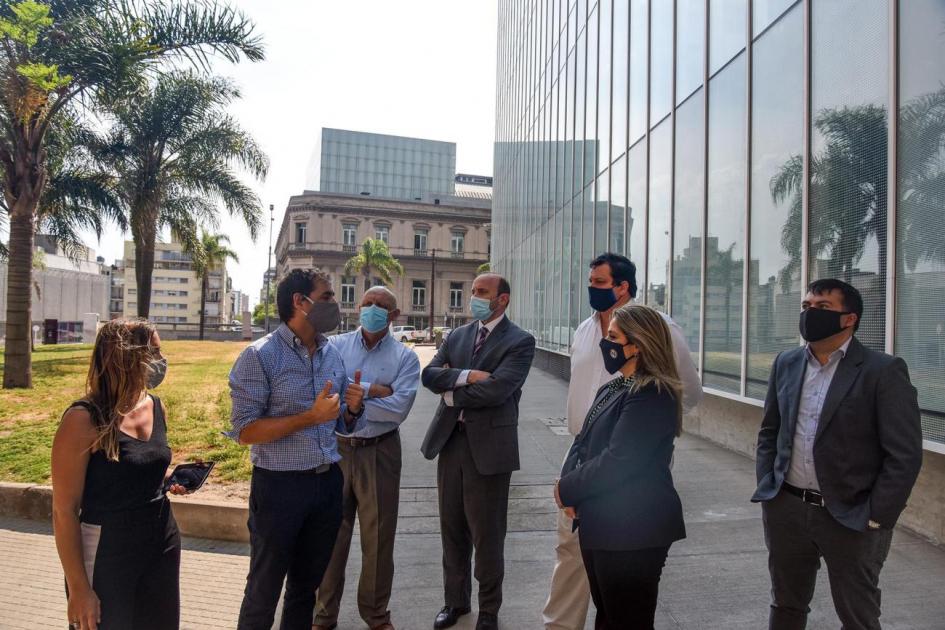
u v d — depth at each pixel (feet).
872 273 16.66
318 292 9.02
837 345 8.39
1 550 14.67
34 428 26.35
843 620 8.14
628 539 7.65
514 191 84.02
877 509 7.58
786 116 20.70
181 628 11.25
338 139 286.87
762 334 22.06
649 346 7.94
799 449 8.52
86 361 59.52
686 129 28.48
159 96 62.03
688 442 25.90
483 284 11.33
